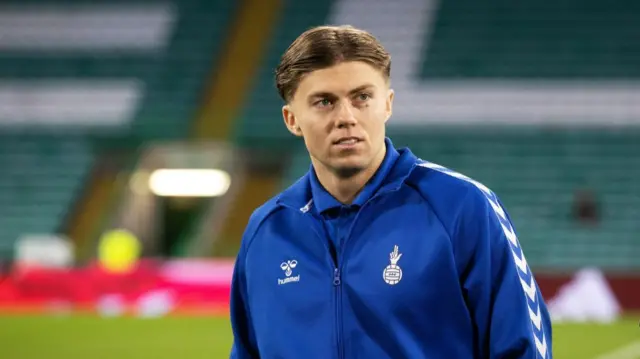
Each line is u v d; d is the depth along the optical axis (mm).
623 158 62562
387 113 7719
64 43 71500
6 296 52125
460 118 65438
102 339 37844
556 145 63625
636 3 69875
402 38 69625
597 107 64938
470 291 7438
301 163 64000
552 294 46875
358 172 7707
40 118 68375
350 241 7801
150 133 67062
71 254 59406
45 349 35062
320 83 7332
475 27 69562
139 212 70188
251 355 8867
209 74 69938
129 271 51875
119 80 69500
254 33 71875
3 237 63094
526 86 66125
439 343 7512
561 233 58281
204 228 67875
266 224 8383
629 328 40469
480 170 62844
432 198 7652
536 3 70500
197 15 72688
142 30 71938
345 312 7715
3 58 70812
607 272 46812
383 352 7559
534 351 7332
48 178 65562
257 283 8273
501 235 7457
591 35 68375
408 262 7531
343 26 7680
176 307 51062
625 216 59031
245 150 67188
